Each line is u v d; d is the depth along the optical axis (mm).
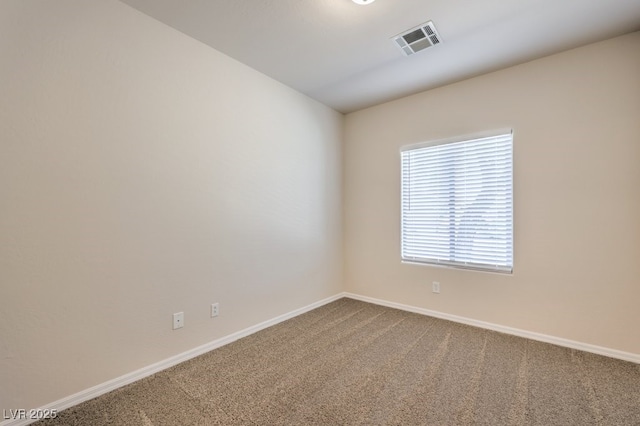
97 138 1827
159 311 2133
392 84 3143
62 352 1701
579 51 2424
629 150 2234
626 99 2244
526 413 1657
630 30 2197
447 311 3146
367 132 3807
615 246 2287
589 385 1921
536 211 2613
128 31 1968
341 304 3701
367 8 1987
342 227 4012
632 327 2229
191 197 2324
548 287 2562
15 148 1539
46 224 1639
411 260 3443
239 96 2689
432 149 3268
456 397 1802
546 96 2568
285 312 3164
